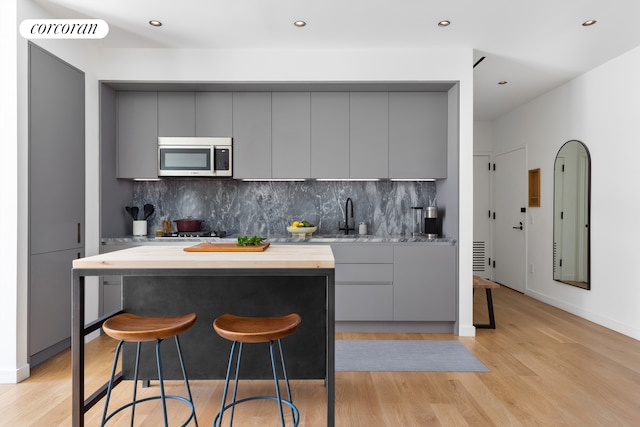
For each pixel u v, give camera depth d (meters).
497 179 6.18
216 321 1.97
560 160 4.59
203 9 2.99
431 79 3.70
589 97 4.12
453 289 3.74
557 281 4.69
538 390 2.54
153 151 3.97
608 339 3.54
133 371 2.41
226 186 4.45
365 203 4.47
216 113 3.98
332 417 1.84
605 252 3.89
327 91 3.98
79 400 1.92
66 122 3.22
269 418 2.20
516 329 3.86
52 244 3.05
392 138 3.98
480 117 6.14
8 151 2.66
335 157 3.99
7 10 2.65
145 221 4.20
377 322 3.83
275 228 4.45
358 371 2.85
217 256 2.01
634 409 2.29
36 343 2.86
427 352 3.23
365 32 3.36
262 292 2.38
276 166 3.99
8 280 2.65
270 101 3.99
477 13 3.02
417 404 2.36
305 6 2.94
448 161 3.95
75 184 3.34
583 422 2.15
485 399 2.42
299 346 2.40
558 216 4.64
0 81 2.65
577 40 3.43
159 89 3.90
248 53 3.73
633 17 3.03
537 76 4.30
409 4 2.90
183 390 2.53
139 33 3.39
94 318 3.59
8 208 2.66
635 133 3.54
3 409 2.28
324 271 1.87
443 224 4.15
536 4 2.87
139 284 2.37
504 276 5.97
